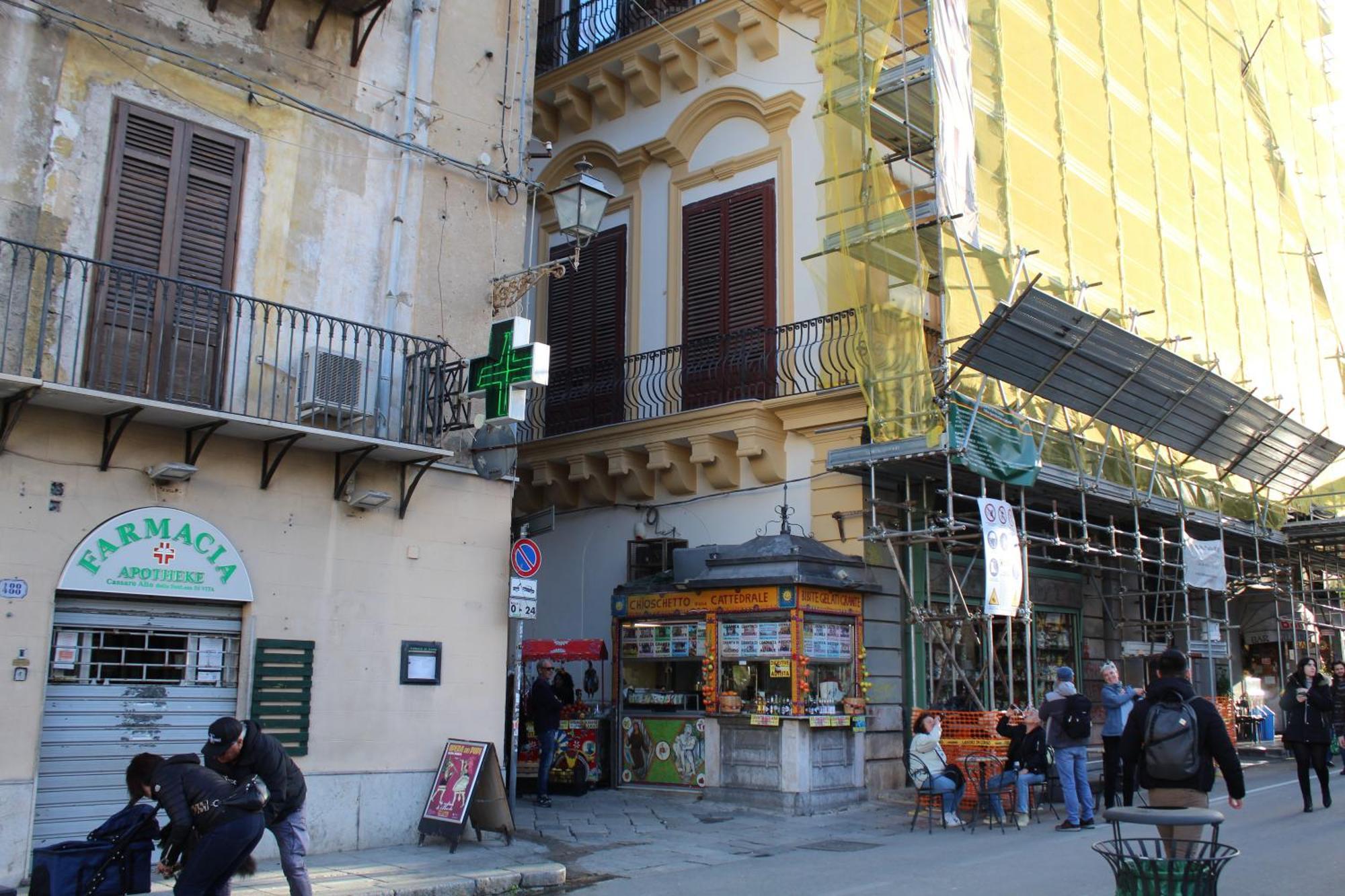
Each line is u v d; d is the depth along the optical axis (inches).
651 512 670.5
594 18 752.3
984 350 545.6
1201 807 270.2
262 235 431.5
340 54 461.4
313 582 418.0
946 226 561.3
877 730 568.4
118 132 402.3
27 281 374.6
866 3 598.2
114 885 256.8
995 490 605.3
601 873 387.5
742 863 401.1
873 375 562.6
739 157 679.1
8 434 358.3
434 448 425.7
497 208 499.8
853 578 563.5
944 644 574.2
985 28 619.2
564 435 694.5
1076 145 665.6
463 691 452.4
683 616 583.2
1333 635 983.6
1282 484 823.7
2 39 382.0
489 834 448.5
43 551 360.8
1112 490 628.1
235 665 403.2
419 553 447.8
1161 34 781.9
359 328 446.9
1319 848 386.6
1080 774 465.1
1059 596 706.8
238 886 344.5
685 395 669.3
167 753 384.5
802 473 608.7
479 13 508.1
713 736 560.4
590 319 739.4
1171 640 713.0
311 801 405.4
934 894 329.7
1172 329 722.2
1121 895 213.0
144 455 385.4
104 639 377.4
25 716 350.6
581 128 762.8
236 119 430.0
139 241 403.5
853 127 594.9
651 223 721.0
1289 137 933.8
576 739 593.0
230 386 413.7
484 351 484.7
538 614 709.3
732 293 669.3
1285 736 488.7
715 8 682.2
